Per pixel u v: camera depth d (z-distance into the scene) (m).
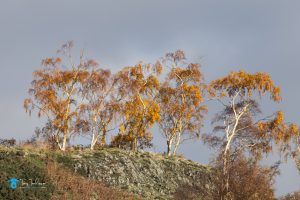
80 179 42.25
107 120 63.62
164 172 51.47
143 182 48.47
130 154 53.72
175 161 54.56
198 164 55.19
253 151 64.06
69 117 62.66
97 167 47.19
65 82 63.59
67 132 62.03
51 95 61.97
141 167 50.94
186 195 41.91
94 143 61.84
